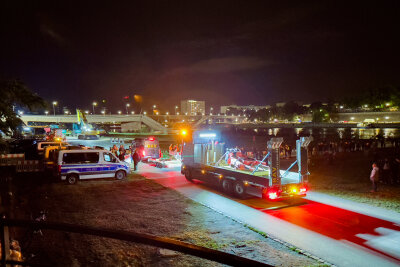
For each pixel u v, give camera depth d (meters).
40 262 7.14
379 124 117.31
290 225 10.09
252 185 12.71
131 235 2.35
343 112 167.50
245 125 173.00
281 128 159.12
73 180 17.45
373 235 9.16
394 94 159.75
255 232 9.45
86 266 7.03
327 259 7.54
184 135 18.52
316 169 22.91
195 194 14.81
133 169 23.50
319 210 11.86
